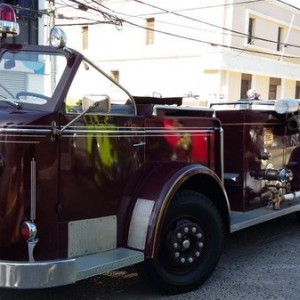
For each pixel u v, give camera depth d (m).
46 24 17.50
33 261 3.40
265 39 29.91
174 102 5.32
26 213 3.46
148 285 4.57
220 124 4.99
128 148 4.08
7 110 3.59
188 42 28.36
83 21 33.34
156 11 29.67
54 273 3.36
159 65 29.97
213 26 27.00
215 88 27.22
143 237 4.00
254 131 5.71
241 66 27.84
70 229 3.71
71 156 3.65
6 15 4.02
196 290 4.51
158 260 4.20
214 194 4.74
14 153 3.40
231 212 5.62
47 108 3.59
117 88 4.09
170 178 4.13
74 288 4.50
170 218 4.25
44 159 3.50
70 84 3.68
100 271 3.62
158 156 4.36
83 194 3.77
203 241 4.52
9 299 4.20
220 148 4.97
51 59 3.89
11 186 3.42
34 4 15.73
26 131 3.40
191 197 4.41
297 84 34.50
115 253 3.93
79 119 3.68
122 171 4.05
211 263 4.59
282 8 30.98
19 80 3.97
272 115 6.00
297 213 7.05
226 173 5.69
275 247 6.00
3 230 3.48
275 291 4.53
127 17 30.70
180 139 4.55
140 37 30.88
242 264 5.31
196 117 4.73
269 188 5.95
